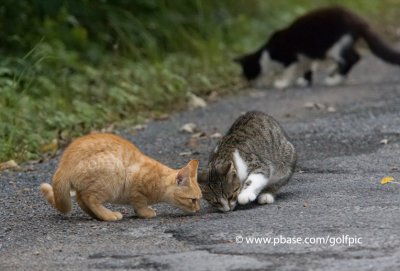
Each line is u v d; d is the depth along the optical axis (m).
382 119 14.84
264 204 10.10
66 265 7.85
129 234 8.88
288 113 16.44
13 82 15.47
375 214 8.88
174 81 18.34
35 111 15.20
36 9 17.47
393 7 31.69
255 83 20.69
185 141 14.17
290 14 26.08
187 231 8.78
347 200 9.59
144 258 7.89
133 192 9.61
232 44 23.20
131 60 19.62
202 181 10.08
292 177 11.27
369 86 19.45
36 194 10.96
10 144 13.23
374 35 20.16
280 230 8.52
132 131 15.16
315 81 21.00
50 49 17.66
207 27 22.56
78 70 18.05
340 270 7.23
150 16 21.39
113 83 17.70
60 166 9.50
